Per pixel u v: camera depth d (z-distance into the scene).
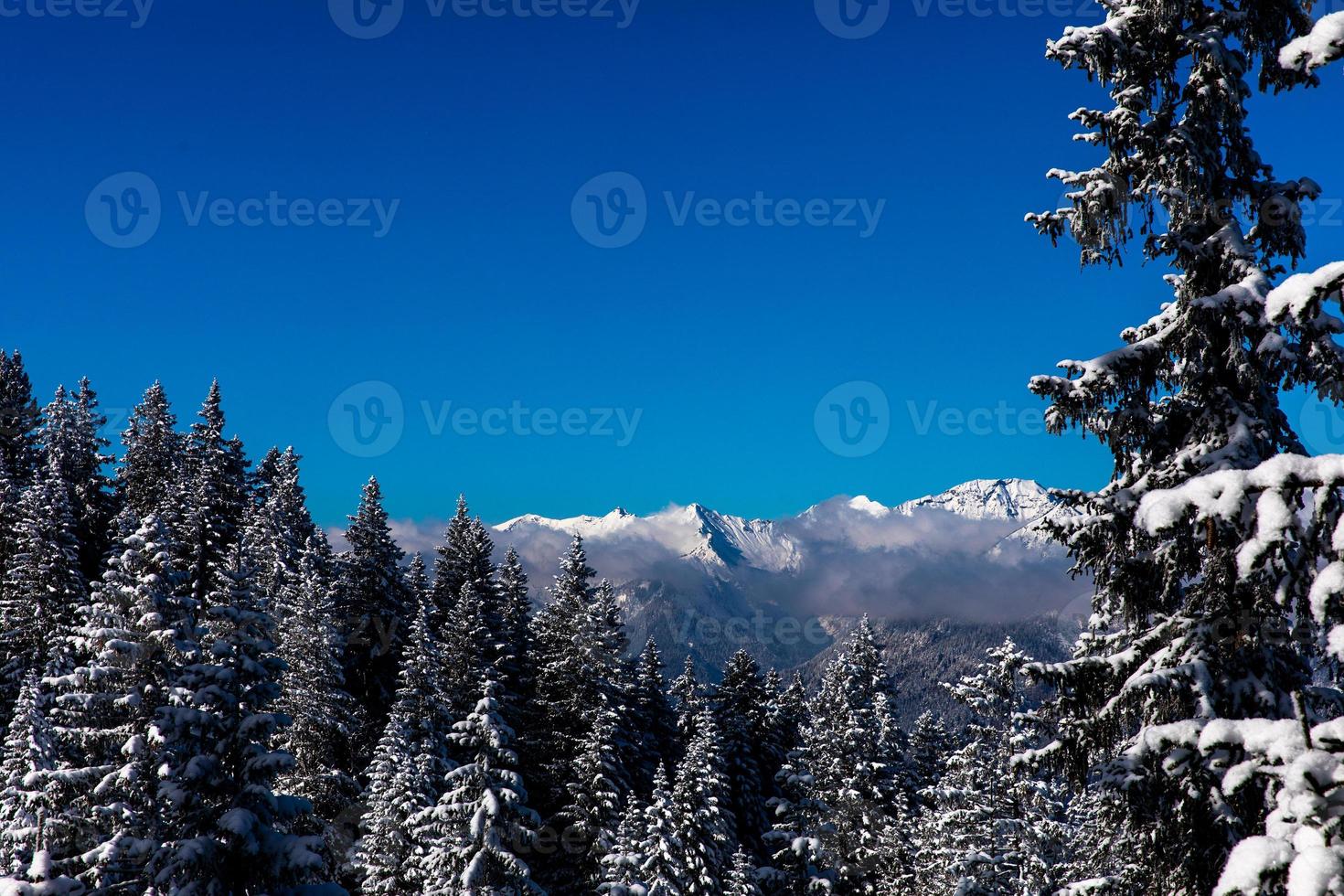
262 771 17.72
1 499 53.16
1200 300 9.62
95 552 58.47
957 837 28.92
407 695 40.69
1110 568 10.44
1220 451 9.67
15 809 22.61
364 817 34.97
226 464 65.50
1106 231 10.49
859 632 62.53
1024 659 10.48
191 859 16.38
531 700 46.69
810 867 35.19
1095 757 10.29
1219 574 9.13
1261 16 9.91
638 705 51.28
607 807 39.84
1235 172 10.48
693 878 33.34
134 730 21.41
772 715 53.81
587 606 47.41
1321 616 5.38
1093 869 22.41
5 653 43.81
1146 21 10.36
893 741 53.59
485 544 61.72
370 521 58.00
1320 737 5.73
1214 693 9.41
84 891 19.22
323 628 42.91
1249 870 5.46
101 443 67.25
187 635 22.12
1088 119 10.31
